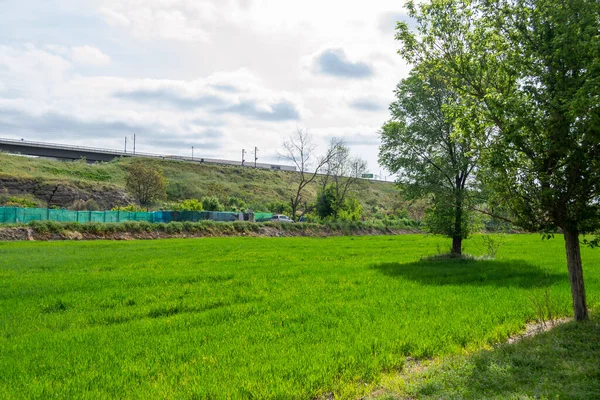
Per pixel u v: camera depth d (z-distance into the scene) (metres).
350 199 86.12
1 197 71.12
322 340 10.73
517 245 48.34
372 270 24.91
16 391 7.64
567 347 9.73
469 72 13.03
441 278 21.48
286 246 43.91
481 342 10.59
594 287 18.47
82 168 105.25
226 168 138.25
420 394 7.31
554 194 10.95
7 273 22.23
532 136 11.11
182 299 16.31
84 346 10.38
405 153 31.28
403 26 14.59
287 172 155.88
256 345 10.38
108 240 49.56
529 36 11.65
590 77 9.80
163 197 92.31
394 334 11.10
